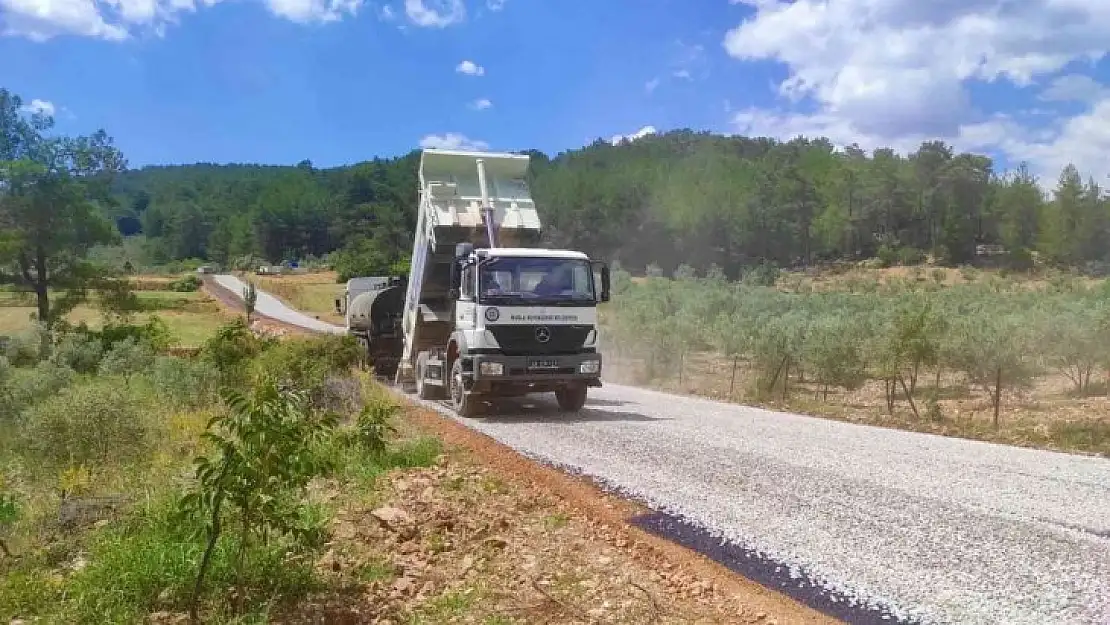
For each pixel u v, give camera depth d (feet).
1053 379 62.03
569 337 44.73
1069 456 33.32
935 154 366.84
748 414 46.34
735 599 17.56
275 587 17.62
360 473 28.58
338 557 19.85
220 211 635.25
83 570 18.84
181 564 17.74
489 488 26.81
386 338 65.98
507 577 18.65
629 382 69.31
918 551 21.04
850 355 56.59
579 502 25.49
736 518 24.02
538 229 51.01
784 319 91.35
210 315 196.95
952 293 161.79
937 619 16.78
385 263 304.50
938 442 36.73
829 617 16.89
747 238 349.61
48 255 136.87
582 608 16.80
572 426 41.50
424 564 19.65
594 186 400.67
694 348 86.69
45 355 84.74
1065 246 285.64
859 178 374.84
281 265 454.40
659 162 493.36
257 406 16.28
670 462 31.96
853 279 266.57
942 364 54.24
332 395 46.09
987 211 345.31
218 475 16.46
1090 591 18.20
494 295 43.60
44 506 25.23
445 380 49.44
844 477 29.22
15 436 36.68
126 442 32.81
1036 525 23.27
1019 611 17.15
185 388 47.60
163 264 549.54
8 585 18.16
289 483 17.10
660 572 19.17
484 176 50.90
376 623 16.22
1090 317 56.80
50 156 135.64
